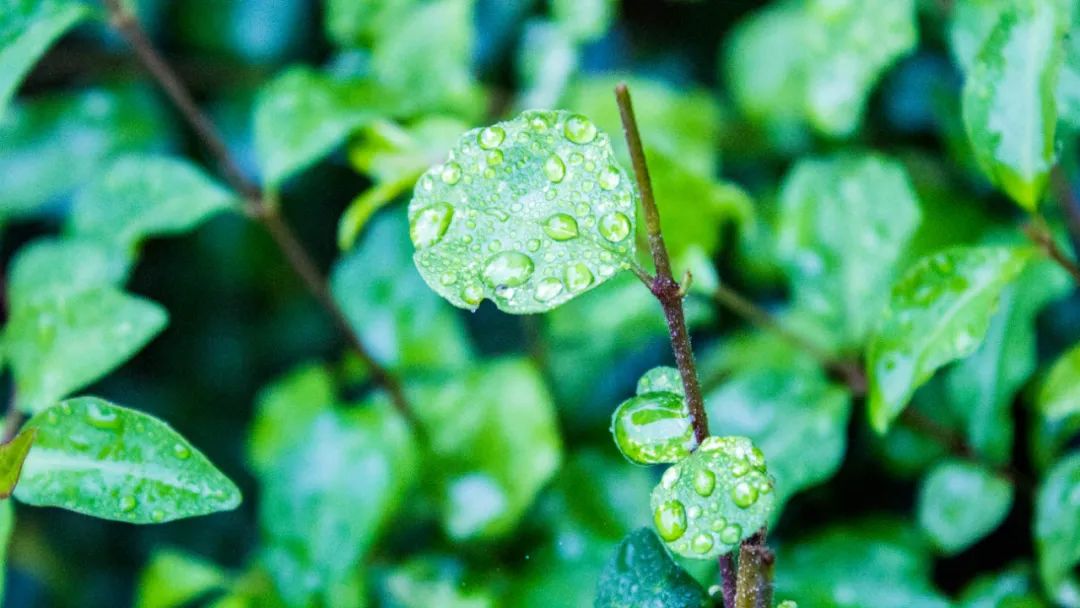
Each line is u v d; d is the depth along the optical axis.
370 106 0.36
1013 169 0.32
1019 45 0.31
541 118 0.28
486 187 0.28
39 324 0.33
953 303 0.32
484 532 0.36
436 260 0.28
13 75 0.34
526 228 0.28
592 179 0.28
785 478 0.35
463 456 0.37
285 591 0.36
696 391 0.28
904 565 0.35
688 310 0.39
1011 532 0.38
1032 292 0.35
